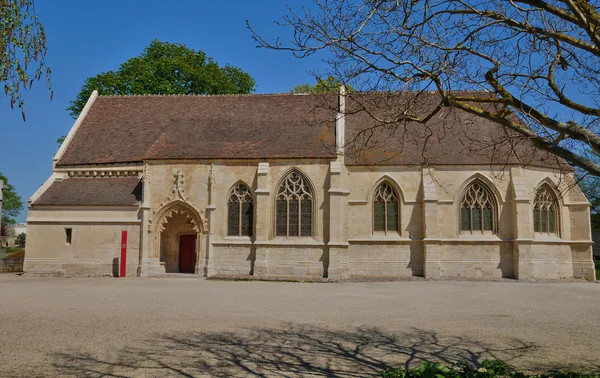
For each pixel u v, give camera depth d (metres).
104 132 42.25
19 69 11.35
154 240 36.47
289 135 38.47
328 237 35.66
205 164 36.97
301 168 36.56
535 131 9.88
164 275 36.03
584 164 8.61
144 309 19.36
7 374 10.27
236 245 36.28
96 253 36.19
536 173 37.88
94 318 17.16
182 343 13.34
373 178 37.66
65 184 38.53
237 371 10.67
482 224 37.06
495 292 27.36
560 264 37.78
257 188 36.22
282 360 11.66
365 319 17.55
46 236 36.28
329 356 12.09
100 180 38.91
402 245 36.97
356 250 37.09
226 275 35.47
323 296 24.59
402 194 37.25
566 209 38.56
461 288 29.56
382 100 11.15
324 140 37.31
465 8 9.55
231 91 56.88
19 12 11.45
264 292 26.17
